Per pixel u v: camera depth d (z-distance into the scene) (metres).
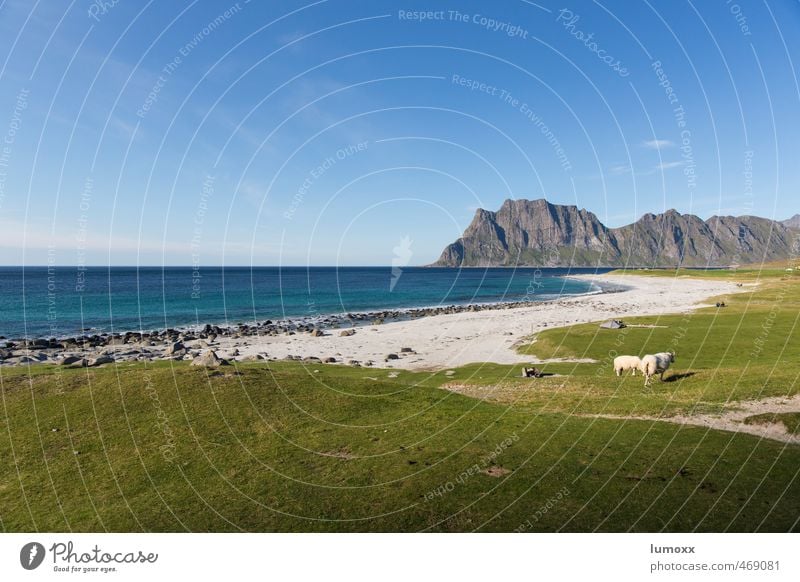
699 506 10.22
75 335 53.84
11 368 23.98
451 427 16.12
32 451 14.44
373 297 112.81
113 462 13.78
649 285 133.00
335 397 19.53
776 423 14.60
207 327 57.75
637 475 11.73
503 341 45.47
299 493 11.80
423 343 47.25
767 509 10.01
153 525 10.64
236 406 17.92
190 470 13.28
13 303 85.62
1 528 10.71
